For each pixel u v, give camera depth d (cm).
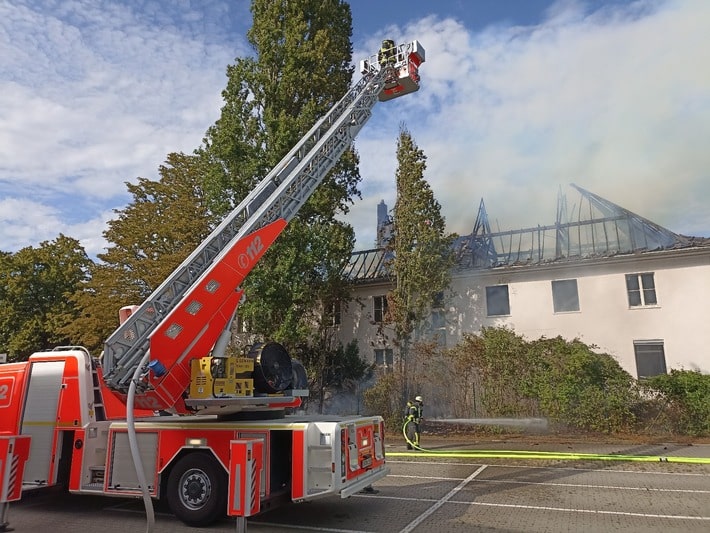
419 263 1792
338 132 1012
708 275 1764
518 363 1544
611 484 823
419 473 945
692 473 913
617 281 1894
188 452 630
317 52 1797
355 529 582
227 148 1666
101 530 596
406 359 1739
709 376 1420
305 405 1895
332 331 2216
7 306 2870
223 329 729
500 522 601
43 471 688
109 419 721
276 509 679
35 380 726
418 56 1172
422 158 1942
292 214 879
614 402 1403
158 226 1978
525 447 1266
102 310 1939
